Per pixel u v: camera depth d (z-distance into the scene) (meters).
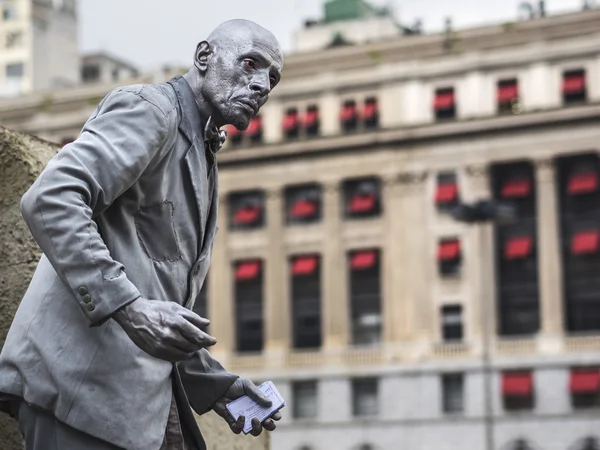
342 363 53.91
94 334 2.54
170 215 2.66
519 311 52.72
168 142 2.63
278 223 56.78
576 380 50.16
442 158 54.19
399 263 54.31
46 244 2.44
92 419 2.51
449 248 53.59
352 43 60.47
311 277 56.44
